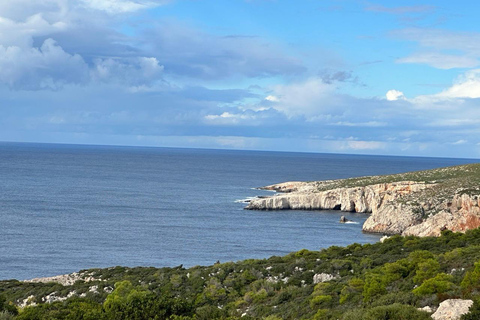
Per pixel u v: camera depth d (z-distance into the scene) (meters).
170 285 45.94
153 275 52.22
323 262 47.34
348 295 32.41
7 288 52.28
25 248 89.44
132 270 58.50
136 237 103.81
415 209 118.06
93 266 79.00
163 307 32.59
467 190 113.06
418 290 28.33
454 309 23.72
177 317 29.95
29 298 45.50
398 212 118.50
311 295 35.38
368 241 106.12
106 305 35.66
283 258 55.50
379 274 35.97
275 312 34.53
